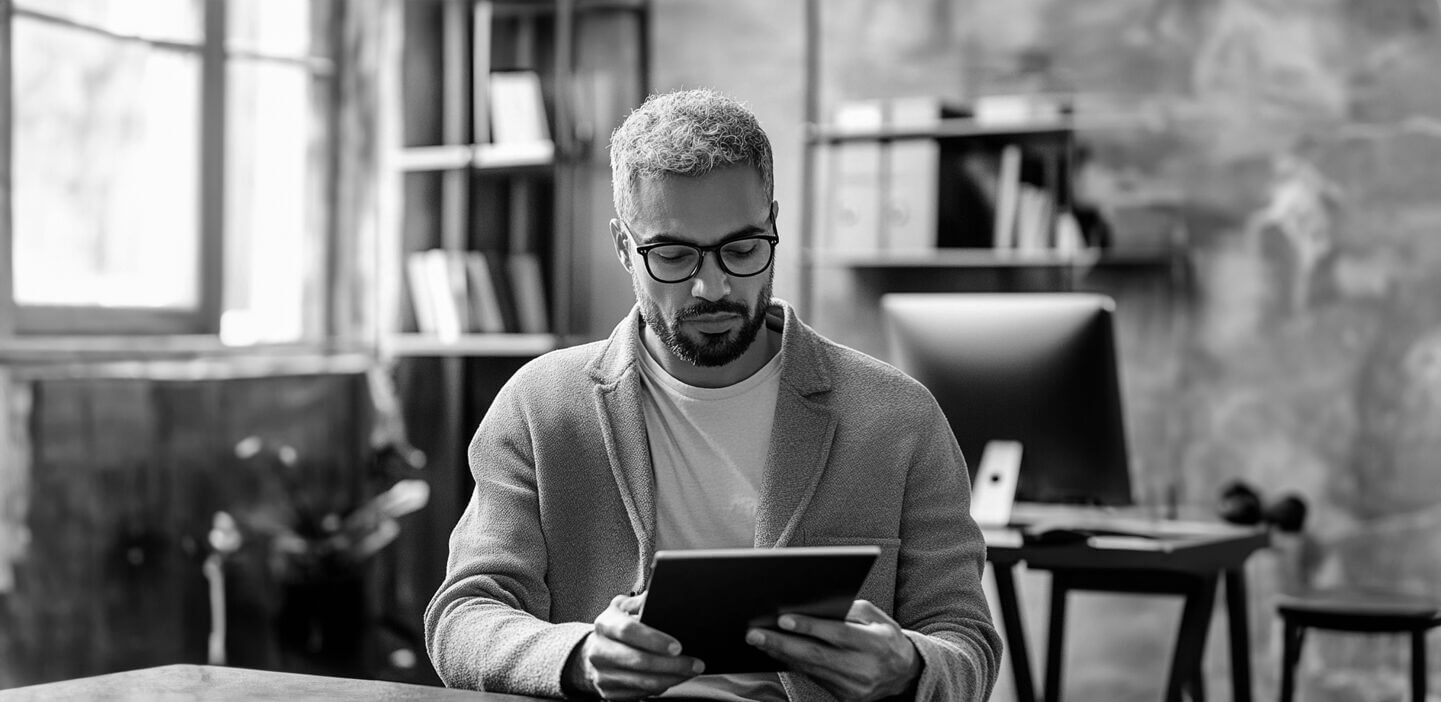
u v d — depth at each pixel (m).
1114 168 4.86
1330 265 4.61
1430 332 4.49
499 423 2.02
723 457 1.93
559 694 1.71
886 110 4.89
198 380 4.55
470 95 5.42
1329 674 4.60
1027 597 5.01
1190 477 4.79
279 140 5.23
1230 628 3.43
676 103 1.84
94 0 4.55
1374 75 4.55
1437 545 4.49
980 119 4.83
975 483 3.20
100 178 4.59
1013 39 5.01
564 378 2.00
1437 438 4.49
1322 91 4.61
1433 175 4.49
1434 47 4.48
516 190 5.50
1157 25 4.81
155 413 4.43
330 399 5.03
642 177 1.80
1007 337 3.17
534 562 1.94
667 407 1.96
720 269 1.79
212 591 4.55
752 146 1.80
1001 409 3.17
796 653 1.57
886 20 5.20
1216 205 4.74
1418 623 3.48
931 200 4.79
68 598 4.17
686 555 1.46
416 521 5.34
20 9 4.30
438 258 5.30
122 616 4.31
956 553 1.89
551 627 1.78
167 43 4.79
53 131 4.43
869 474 1.91
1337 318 4.61
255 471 4.73
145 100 4.73
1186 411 4.79
